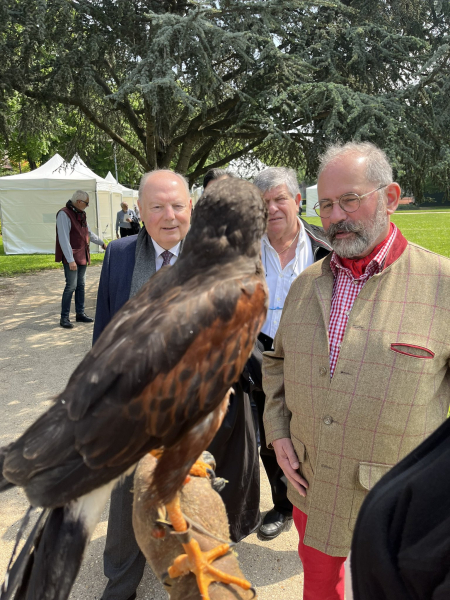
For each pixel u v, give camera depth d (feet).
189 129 32.45
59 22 24.38
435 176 22.75
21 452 4.54
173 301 4.88
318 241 11.05
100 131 38.34
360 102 20.65
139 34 27.58
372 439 6.25
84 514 4.51
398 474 3.33
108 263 9.46
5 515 12.14
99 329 9.53
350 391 6.29
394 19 27.76
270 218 10.81
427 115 22.12
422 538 2.89
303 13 25.81
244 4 23.81
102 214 73.46
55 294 39.47
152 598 9.68
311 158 25.82
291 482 7.31
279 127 23.25
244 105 25.00
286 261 11.27
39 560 4.34
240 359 4.88
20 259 58.44
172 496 4.56
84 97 28.86
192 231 5.48
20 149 88.22
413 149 21.58
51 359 23.04
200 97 25.79
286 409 7.98
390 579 3.04
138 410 4.44
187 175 34.78
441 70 21.77
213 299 4.75
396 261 6.49
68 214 27.81
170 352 4.49
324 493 6.62
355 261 6.79
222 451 9.45
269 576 10.25
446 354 6.11
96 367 4.56
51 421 4.61
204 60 21.95
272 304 11.22
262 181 10.84
